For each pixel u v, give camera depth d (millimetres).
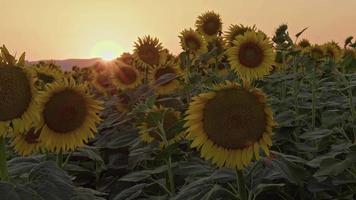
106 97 3846
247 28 2982
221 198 1381
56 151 1520
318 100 2807
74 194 1207
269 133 1329
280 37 2953
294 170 1372
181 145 2246
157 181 1812
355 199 1726
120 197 1781
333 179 1665
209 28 3396
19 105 1227
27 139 1525
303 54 3082
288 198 1770
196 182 1430
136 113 1994
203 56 2832
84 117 1521
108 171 2381
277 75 3004
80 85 1521
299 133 2396
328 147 2029
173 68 3023
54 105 1483
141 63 3191
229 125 1332
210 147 1349
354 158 1452
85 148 1793
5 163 1227
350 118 1938
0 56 1236
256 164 1377
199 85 2682
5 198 1121
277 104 2666
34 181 1190
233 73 2572
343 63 1998
